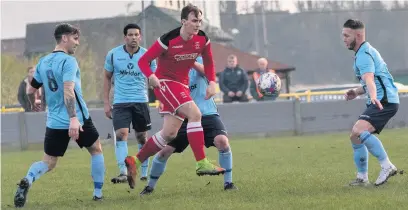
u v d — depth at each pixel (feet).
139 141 65.67
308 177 59.00
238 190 51.96
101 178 50.70
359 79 51.42
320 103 119.44
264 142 103.76
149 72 46.68
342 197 45.73
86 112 49.39
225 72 126.72
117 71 63.82
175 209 44.11
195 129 47.11
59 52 48.32
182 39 46.55
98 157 50.44
